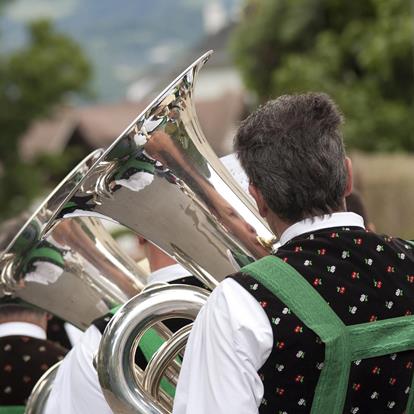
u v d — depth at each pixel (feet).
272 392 12.79
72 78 151.43
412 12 96.84
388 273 13.43
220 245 15.10
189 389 12.91
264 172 13.52
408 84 97.60
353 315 13.03
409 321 13.33
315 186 13.42
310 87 99.81
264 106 13.96
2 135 149.89
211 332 12.83
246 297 12.84
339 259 13.26
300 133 13.46
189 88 15.02
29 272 17.28
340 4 105.19
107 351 14.30
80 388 15.52
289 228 13.65
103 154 14.60
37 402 15.97
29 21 156.35
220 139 185.16
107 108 220.84
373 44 96.48
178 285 14.51
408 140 96.12
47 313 18.85
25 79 150.00
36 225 16.12
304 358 12.72
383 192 66.54
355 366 13.00
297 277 13.03
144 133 14.70
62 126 196.75
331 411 12.91
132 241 53.26
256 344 12.65
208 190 15.10
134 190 15.02
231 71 299.79
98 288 17.71
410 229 65.98
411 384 13.52
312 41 108.78
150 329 15.96
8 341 19.08
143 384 14.65
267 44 112.16
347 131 93.76
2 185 148.46
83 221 17.63
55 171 156.46
